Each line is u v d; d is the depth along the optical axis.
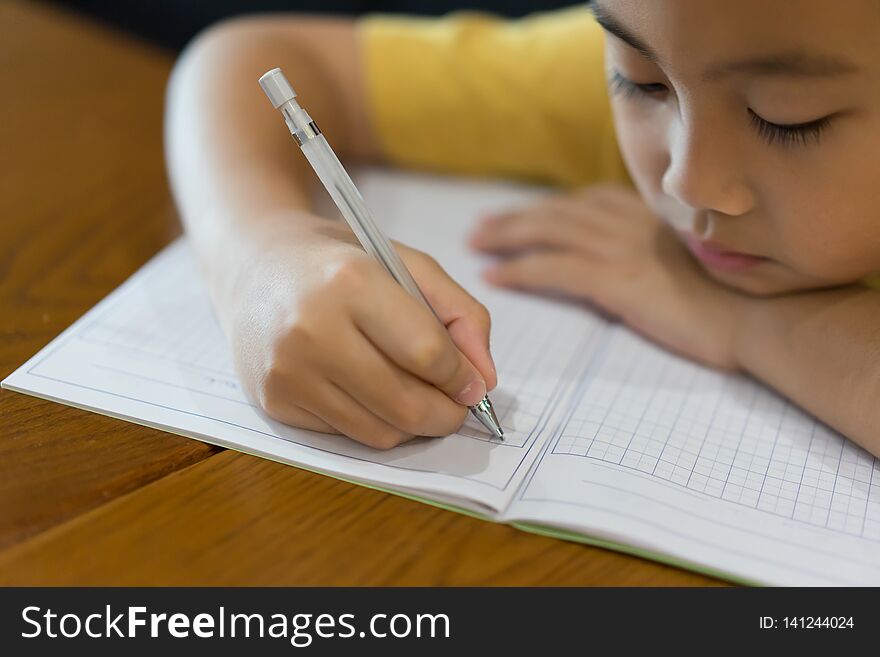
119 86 0.92
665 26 0.43
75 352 0.53
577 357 0.56
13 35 1.00
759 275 0.53
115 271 0.63
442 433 0.46
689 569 0.41
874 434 0.47
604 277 0.61
